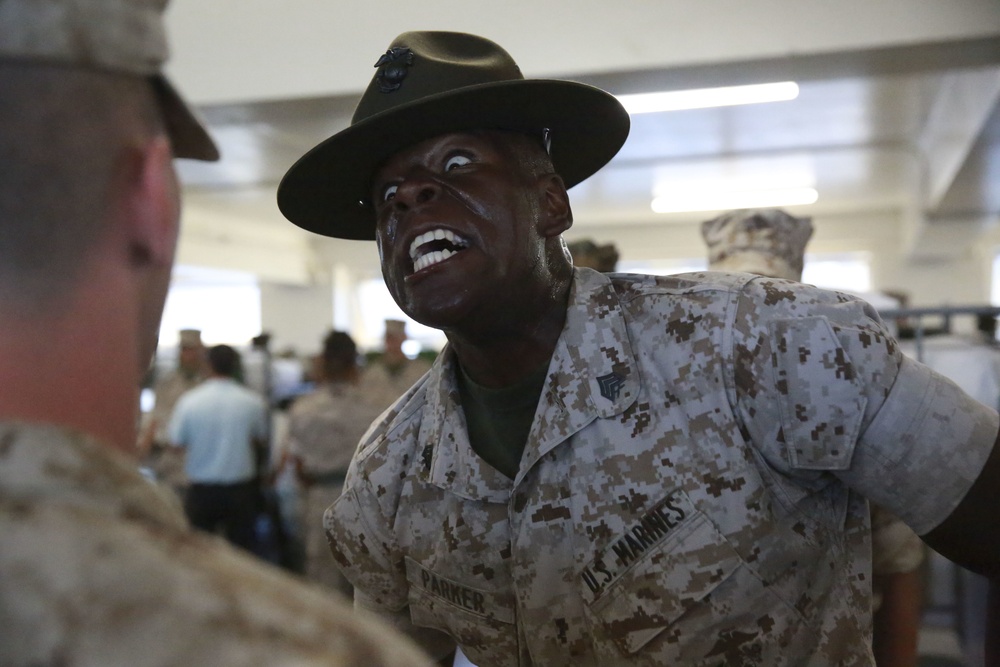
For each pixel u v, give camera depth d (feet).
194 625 1.03
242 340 44.75
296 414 12.21
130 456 1.43
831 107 20.49
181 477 13.79
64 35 1.25
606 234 38.37
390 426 3.76
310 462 12.01
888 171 28.55
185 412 13.50
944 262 37.60
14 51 1.23
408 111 3.10
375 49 12.94
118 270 1.37
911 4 11.57
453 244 3.17
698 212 35.73
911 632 5.11
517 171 3.30
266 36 13.19
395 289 3.33
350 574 3.84
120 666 1.01
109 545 1.10
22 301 1.28
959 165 19.26
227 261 33.27
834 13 11.80
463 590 3.50
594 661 3.31
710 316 3.17
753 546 3.02
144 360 1.53
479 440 3.50
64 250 1.30
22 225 1.27
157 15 1.42
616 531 3.13
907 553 5.05
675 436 3.11
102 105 1.32
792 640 3.07
